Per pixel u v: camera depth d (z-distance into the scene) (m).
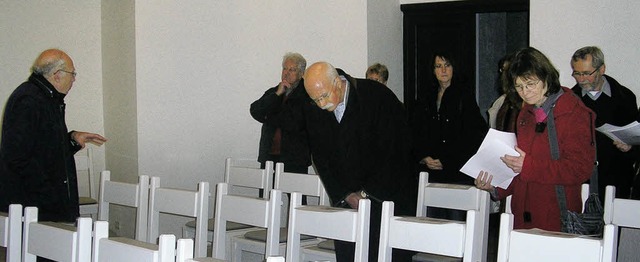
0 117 6.18
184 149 5.99
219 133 6.13
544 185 2.69
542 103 2.68
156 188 3.40
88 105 6.60
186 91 5.98
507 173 2.77
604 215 2.80
